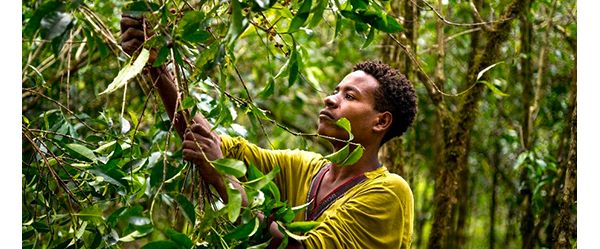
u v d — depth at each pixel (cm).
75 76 313
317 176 212
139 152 198
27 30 146
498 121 399
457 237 360
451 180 332
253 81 404
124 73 155
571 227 262
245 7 160
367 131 206
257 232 168
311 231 186
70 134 204
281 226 166
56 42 146
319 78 380
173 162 225
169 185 167
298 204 211
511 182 411
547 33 344
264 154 216
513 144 392
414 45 311
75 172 204
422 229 418
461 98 333
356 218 193
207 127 193
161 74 185
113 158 192
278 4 177
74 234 173
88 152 186
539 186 339
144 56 156
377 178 203
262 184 158
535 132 369
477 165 421
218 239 161
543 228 371
